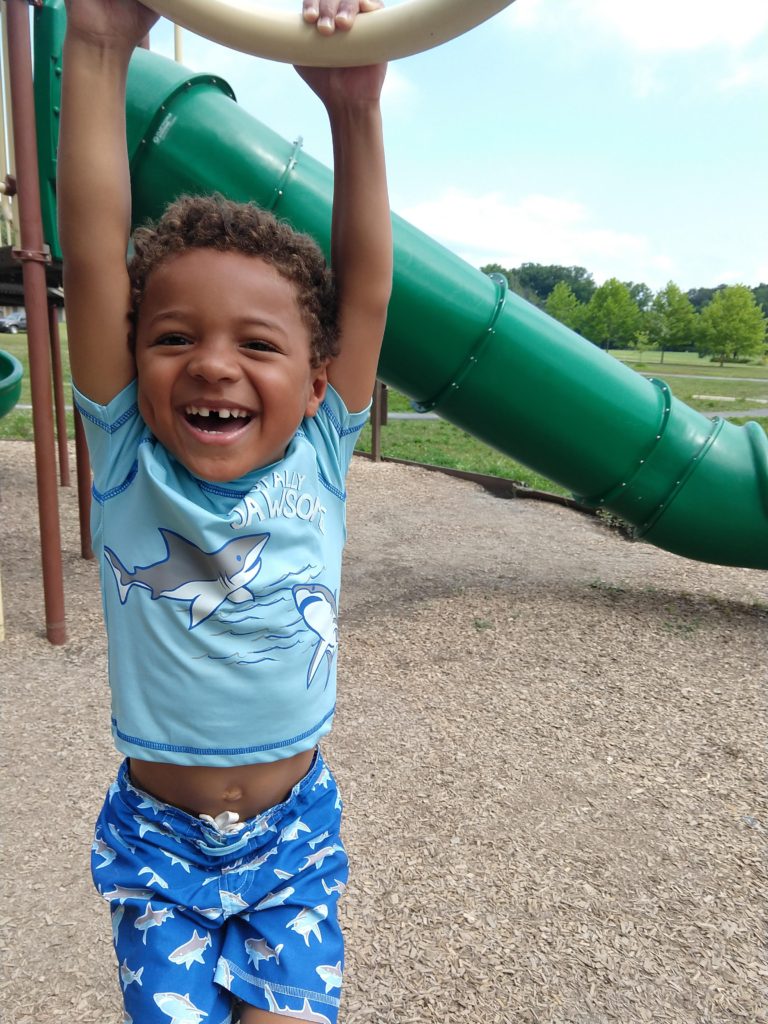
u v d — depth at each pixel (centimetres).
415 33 124
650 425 491
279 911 140
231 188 414
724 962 225
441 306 446
